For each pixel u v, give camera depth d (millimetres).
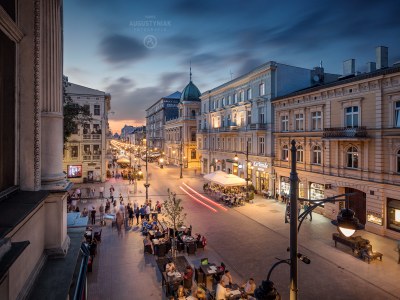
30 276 4848
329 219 23516
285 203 29000
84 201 30219
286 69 31906
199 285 11977
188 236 17812
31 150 5871
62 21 7738
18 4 5848
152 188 38219
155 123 97312
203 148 51750
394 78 18578
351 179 21703
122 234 19797
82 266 7965
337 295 12227
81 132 42031
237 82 38438
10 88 5402
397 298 12016
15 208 4461
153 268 14586
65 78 26703
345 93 22281
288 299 12023
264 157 32156
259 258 16094
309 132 26016
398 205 18688
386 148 19375
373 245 17766
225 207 27594
